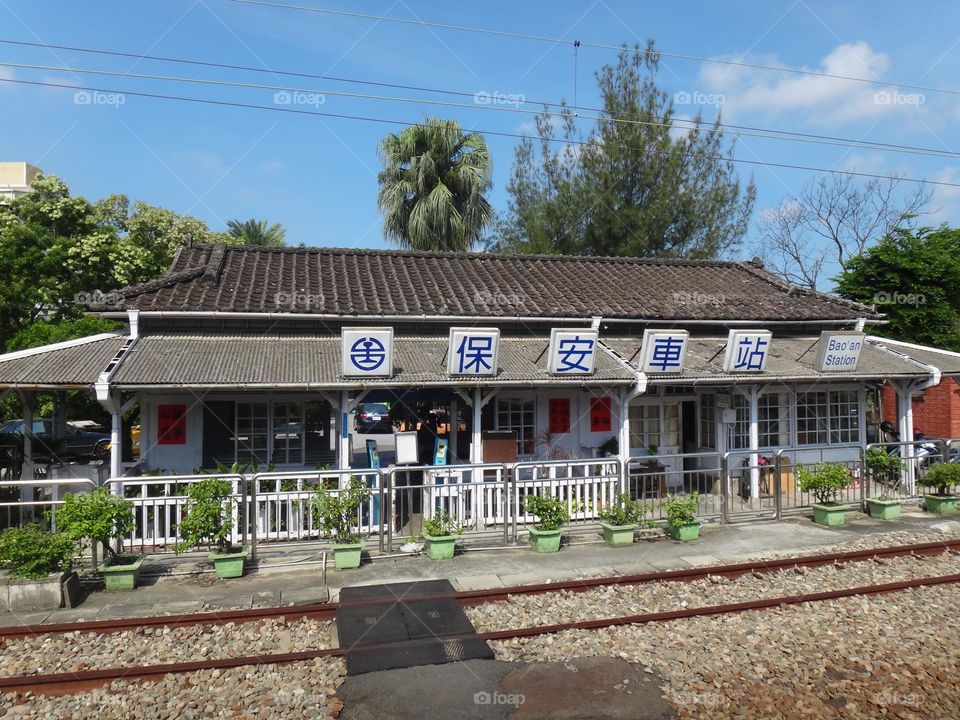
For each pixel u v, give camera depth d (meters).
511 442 13.80
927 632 7.62
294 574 9.82
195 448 13.14
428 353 13.52
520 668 6.79
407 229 25.47
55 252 24.17
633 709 6.02
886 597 8.77
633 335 15.94
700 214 25.88
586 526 12.36
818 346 14.80
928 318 21.61
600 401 15.52
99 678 6.48
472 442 12.98
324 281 15.37
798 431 16.75
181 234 29.52
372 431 23.55
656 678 6.59
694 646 7.27
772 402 16.48
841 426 17.12
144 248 27.28
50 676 6.38
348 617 7.98
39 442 15.66
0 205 26.52
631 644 7.32
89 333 19.83
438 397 14.05
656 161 25.83
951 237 22.30
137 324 12.77
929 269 21.38
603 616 8.15
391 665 6.76
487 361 12.42
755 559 10.51
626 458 12.25
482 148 25.53
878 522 12.97
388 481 11.37
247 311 13.13
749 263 20.91
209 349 12.59
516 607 8.39
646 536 11.87
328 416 13.82
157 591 9.11
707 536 11.91
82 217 26.55
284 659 6.85
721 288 18.44
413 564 10.29
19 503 9.34
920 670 6.68
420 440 15.00
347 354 11.77
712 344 16.09
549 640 7.42
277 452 13.60
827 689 6.35
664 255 26.61
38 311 24.00
